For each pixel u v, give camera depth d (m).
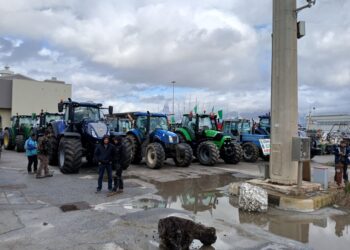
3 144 21.12
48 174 10.20
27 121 20.58
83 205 6.99
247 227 5.91
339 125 36.22
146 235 5.17
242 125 18.75
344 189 8.48
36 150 10.84
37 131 16.31
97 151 8.34
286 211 7.15
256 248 4.85
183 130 15.30
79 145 10.88
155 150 12.53
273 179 8.52
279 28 8.54
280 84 8.45
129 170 12.31
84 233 5.23
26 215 6.14
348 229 5.99
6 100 31.59
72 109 11.85
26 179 9.77
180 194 8.61
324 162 18.11
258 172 12.45
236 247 4.86
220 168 13.49
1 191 8.08
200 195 8.56
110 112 12.45
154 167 12.59
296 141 7.77
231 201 7.98
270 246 4.96
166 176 11.22
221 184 10.05
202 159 14.28
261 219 6.55
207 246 4.86
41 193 7.97
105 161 8.28
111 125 16.06
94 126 11.30
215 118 15.68
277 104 8.50
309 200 7.20
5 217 5.98
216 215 6.77
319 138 25.31
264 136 16.66
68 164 10.56
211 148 13.93
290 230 5.91
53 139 12.30
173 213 6.53
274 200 7.53
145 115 13.88
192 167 13.57
